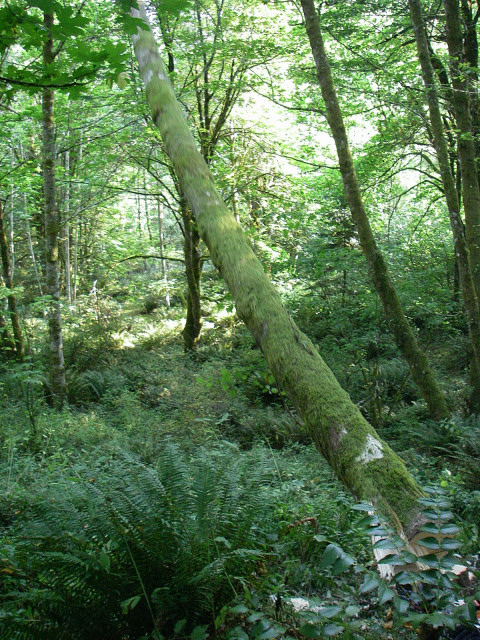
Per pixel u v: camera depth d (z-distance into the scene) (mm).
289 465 5457
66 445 6539
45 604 2299
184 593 2383
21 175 11836
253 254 1791
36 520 2672
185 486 2748
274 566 2938
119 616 2438
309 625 1778
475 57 9867
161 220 19859
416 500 1562
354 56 10688
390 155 11438
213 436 6805
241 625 2365
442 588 1728
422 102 9039
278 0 10094
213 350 12867
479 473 5223
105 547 2500
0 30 2682
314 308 11656
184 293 18734
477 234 8102
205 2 12266
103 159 12461
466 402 8016
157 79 2195
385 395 8672
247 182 11883
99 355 12602
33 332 13164
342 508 3852
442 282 12930
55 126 11812
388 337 10352
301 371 1616
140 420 7676
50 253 9555
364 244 7715
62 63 2992
